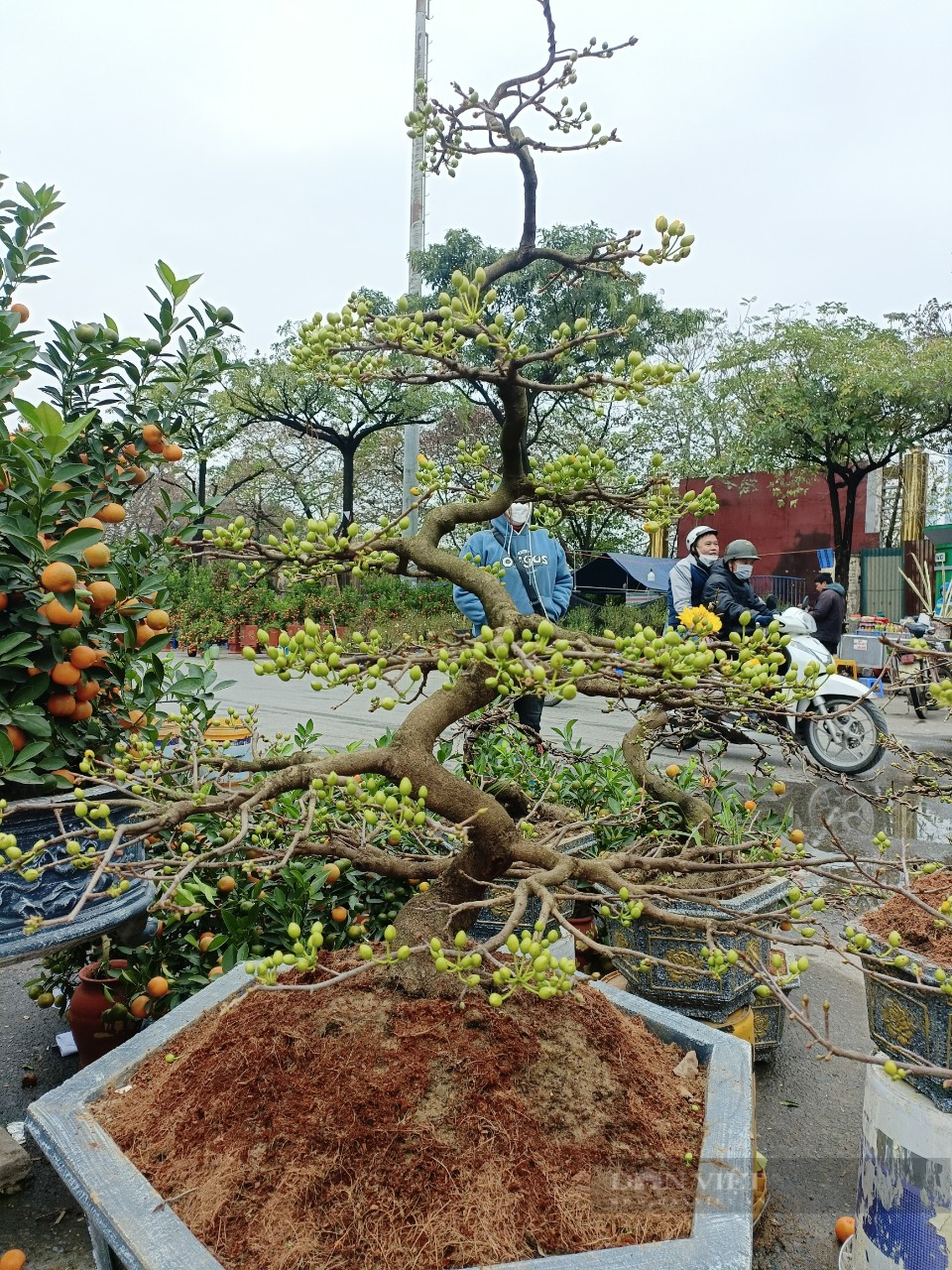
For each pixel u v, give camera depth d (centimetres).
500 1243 129
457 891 185
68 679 221
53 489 236
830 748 696
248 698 1085
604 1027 174
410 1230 131
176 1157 146
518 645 144
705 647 153
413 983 178
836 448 1883
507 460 197
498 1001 128
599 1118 153
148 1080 170
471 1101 151
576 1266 119
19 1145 241
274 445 2889
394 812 159
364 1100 149
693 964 273
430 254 1764
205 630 1834
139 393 264
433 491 218
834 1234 227
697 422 2289
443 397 2181
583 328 165
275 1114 149
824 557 1644
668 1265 119
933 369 1694
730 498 2594
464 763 356
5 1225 223
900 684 253
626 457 2105
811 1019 346
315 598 1844
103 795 226
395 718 927
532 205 199
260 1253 128
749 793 612
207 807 162
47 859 215
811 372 1830
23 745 218
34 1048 319
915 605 2047
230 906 279
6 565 213
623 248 185
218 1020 179
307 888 275
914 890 269
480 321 172
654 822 339
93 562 223
